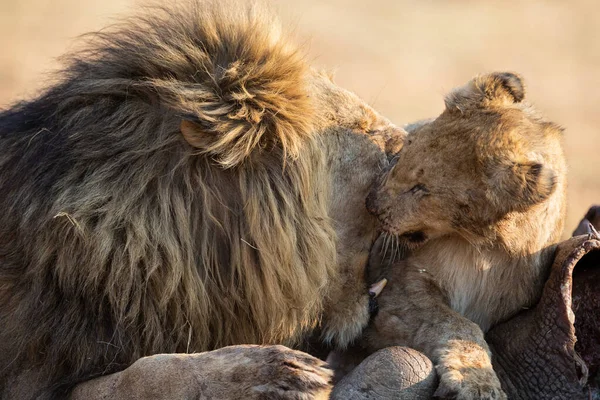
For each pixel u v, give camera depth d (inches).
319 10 1742.1
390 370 282.0
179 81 327.6
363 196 359.3
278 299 331.3
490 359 316.8
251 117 325.7
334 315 346.9
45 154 322.7
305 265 336.2
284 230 331.3
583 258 317.1
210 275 327.0
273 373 270.8
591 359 313.4
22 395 315.0
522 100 368.8
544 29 1750.7
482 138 342.3
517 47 1612.9
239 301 329.4
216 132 320.5
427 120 418.0
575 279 319.9
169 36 339.6
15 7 1609.3
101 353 310.2
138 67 332.2
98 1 1692.9
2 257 319.9
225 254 328.5
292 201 333.1
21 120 341.7
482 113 350.9
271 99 330.3
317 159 342.0
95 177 314.2
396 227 354.9
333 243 343.3
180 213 321.4
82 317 310.5
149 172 319.9
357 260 352.8
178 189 323.0
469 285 348.8
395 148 368.5
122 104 325.7
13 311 315.9
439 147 349.1
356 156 358.6
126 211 314.0
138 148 320.5
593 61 1555.1
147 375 286.2
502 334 330.0
